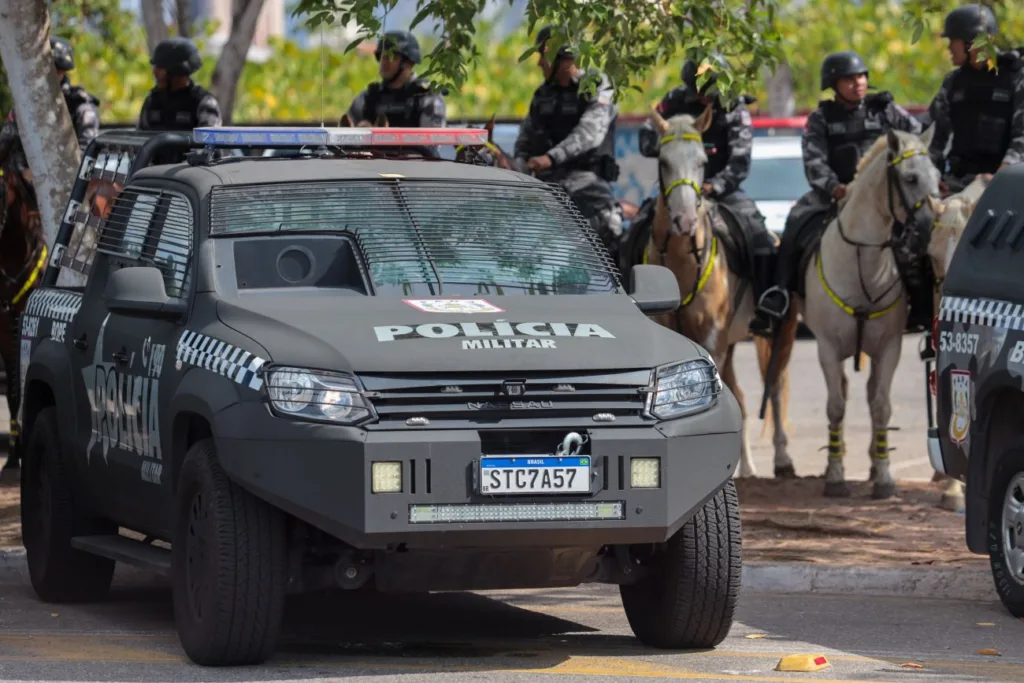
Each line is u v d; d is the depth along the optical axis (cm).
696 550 2158
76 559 2595
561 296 2281
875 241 3466
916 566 2805
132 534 3066
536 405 2009
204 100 4091
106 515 2497
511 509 1983
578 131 3688
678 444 2042
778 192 7019
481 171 2495
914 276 3516
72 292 2689
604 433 2017
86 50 9862
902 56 10806
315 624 2458
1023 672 2158
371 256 2281
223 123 5109
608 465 2008
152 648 2255
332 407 1978
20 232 3712
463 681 2042
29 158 3234
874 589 2759
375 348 2022
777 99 9175
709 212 3509
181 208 2388
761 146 7125
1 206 3691
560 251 2378
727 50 3397
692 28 3388
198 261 2253
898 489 3722
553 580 2103
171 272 2338
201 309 2206
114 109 10219
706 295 3497
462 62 3111
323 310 2150
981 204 2622
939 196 3309
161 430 2219
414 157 2622
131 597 2705
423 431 1975
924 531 3166
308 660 2169
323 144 2536
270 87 11062
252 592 2030
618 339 2106
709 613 2194
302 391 1988
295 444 1970
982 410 2541
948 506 3419
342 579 2073
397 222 2339
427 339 2048
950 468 2680
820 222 3709
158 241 2412
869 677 2114
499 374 2016
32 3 3167
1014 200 2538
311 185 2373
